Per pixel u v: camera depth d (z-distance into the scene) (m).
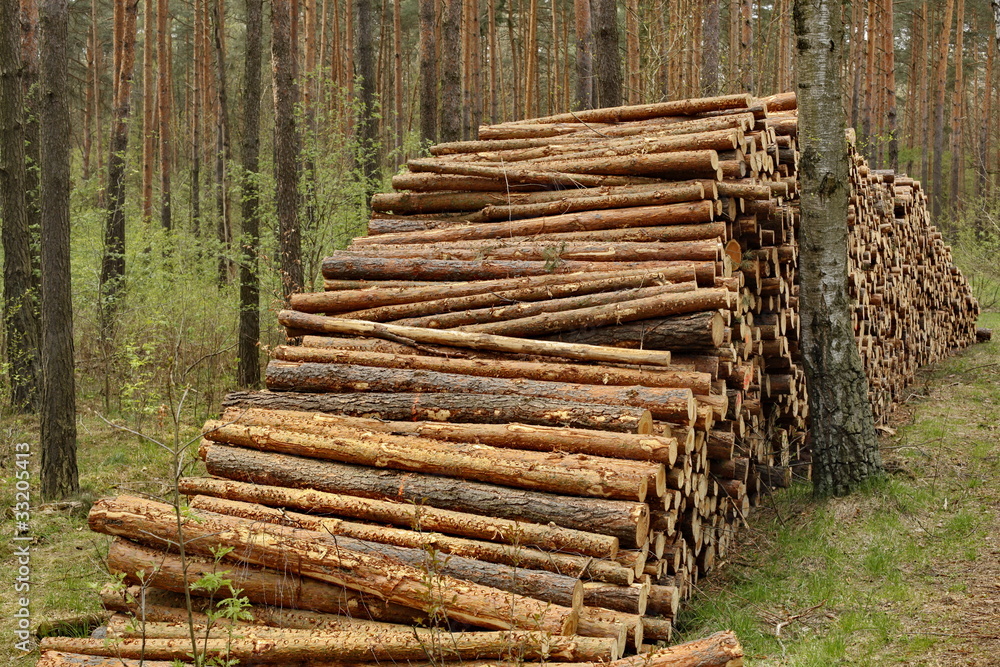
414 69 37.06
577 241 6.60
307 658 4.28
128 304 13.55
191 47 31.50
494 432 5.11
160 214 24.19
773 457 8.26
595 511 4.64
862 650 4.95
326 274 7.18
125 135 15.04
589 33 13.22
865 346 9.87
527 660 4.13
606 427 5.02
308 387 6.00
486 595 4.29
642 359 5.47
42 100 8.17
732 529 6.95
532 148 7.76
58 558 7.00
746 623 5.42
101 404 12.31
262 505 5.16
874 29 24.23
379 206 7.79
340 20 32.81
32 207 13.24
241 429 5.54
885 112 25.66
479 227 7.13
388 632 4.29
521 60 34.84
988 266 22.44
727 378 6.40
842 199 7.34
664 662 3.92
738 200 6.94
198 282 14.96
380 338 6.34
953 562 5.95
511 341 5.80
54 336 8.30
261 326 14.66
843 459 7.26
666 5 18.95
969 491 7.10
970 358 14.91
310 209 13.87
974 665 4.57
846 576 6.00
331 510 5.04
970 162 37.88
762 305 7.51
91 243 14.52
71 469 8.41
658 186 6.55
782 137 8.33
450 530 4.77
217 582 4.03
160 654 4.35
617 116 8.02
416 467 5.06
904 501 6.87
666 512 5.14
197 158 23.97
